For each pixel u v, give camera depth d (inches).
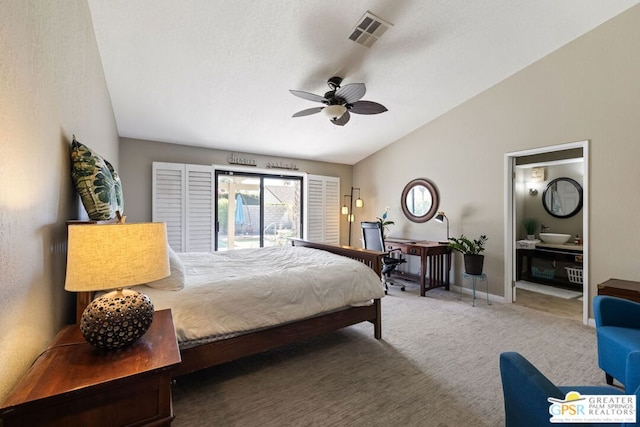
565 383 77.6
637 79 107.8
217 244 199.9
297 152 212.7
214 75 120.7
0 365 32.9
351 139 200.5
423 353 94.4
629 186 109.4
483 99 155.8
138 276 44.5
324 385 77.0
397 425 62.5
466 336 107.3
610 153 113.7
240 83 127.6
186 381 78.9
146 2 85.2
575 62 122.6
